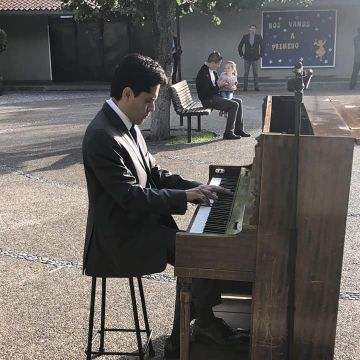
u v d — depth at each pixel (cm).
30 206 627
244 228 253
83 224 564
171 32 950
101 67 2067
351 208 600
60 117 1298
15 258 480
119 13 1013
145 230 286
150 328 364
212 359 304
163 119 983
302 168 242
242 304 362
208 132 1057
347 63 1959
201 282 288
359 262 462
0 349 341
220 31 1970
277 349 262
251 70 1977
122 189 270
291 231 246
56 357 332
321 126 261
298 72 243
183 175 744
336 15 1922
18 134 1077
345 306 392
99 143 272
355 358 331
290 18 1933
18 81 2072
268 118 306
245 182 327
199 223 278
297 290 255
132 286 299
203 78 989
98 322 371
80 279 438
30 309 391
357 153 863
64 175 761
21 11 1923
